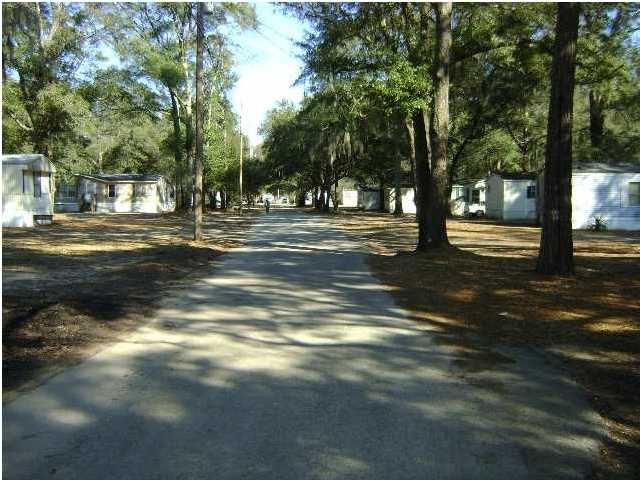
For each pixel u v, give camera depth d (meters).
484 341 7.12
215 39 33.12
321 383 5.48
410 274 12.67
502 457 3.88
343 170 59.44
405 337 7.36
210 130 46.34
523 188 41.69
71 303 9.02
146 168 66.44
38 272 12.62
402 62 14.74
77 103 33.38
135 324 7.99
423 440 4.15
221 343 7.00
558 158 10.99
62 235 23.97
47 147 35.22
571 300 9.06
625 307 8.47
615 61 23.55
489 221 38.50
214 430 4.30
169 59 38.88
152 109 42.25
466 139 36.44
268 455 3.87
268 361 6.24
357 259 16.34
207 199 77.94
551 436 4.24
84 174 54.97
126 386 5.33
